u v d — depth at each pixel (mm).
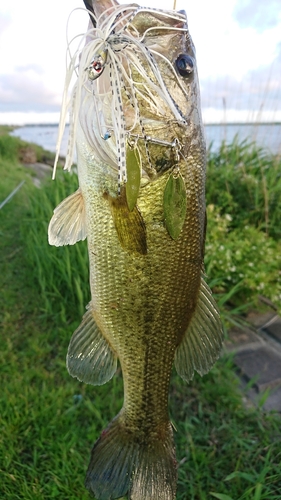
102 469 269
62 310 603
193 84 226
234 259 669
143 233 227
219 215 798
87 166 230
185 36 223
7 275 767
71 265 639
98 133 216
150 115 213
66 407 448
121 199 224
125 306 250
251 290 649
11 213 1163
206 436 411
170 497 266
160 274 243
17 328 601
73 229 250
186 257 247
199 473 374
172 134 218
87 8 213
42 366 514
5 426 414
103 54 191
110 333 261
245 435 415
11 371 500
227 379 482
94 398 463
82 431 418
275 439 409
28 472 376
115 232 234
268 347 549
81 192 242
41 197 950
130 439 279
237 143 974
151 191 222
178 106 219
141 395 275
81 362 265
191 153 229
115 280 245
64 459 380
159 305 251
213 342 269
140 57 208
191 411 442
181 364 277
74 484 360
